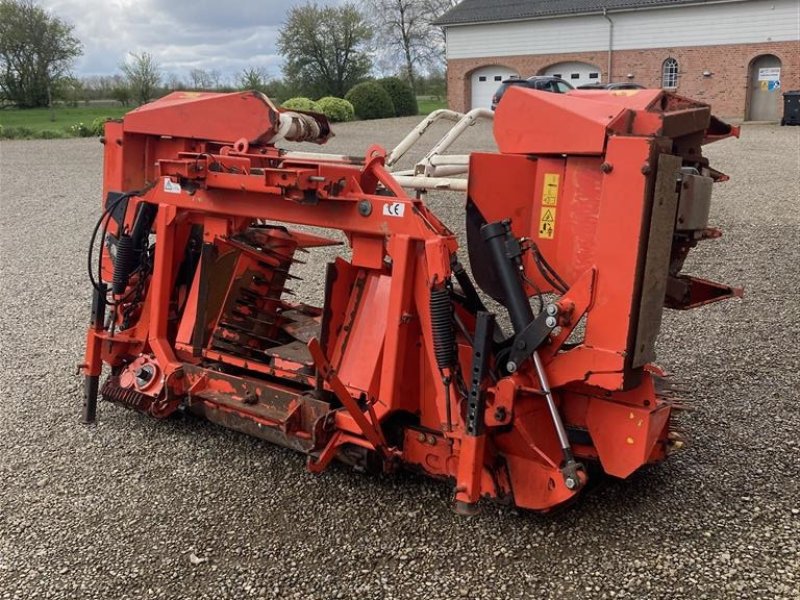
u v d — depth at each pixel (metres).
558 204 3.11
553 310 2.96
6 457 4.13
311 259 8.41
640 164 2.76
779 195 11.27
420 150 16.75
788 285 6.93
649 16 28.84
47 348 5.89
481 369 2.99
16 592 3.03
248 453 4.12
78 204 12.23
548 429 3.27
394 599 2.92
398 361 3.38
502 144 3.25
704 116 3.17
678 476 3.74
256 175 3.64
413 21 47.38
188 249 4.41
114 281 4.43
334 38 39.59
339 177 3.43
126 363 4.57
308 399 3.64
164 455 4.12
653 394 3.06
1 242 9.73
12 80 37.06
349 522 3.43
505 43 31.95
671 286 3.24
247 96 4.04
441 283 3.17
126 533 3.41
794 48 26.50
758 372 5.04
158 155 4.52
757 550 3.14
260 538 3.34
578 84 31.17
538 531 3.30
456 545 3.23
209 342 4.18
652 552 3.14
